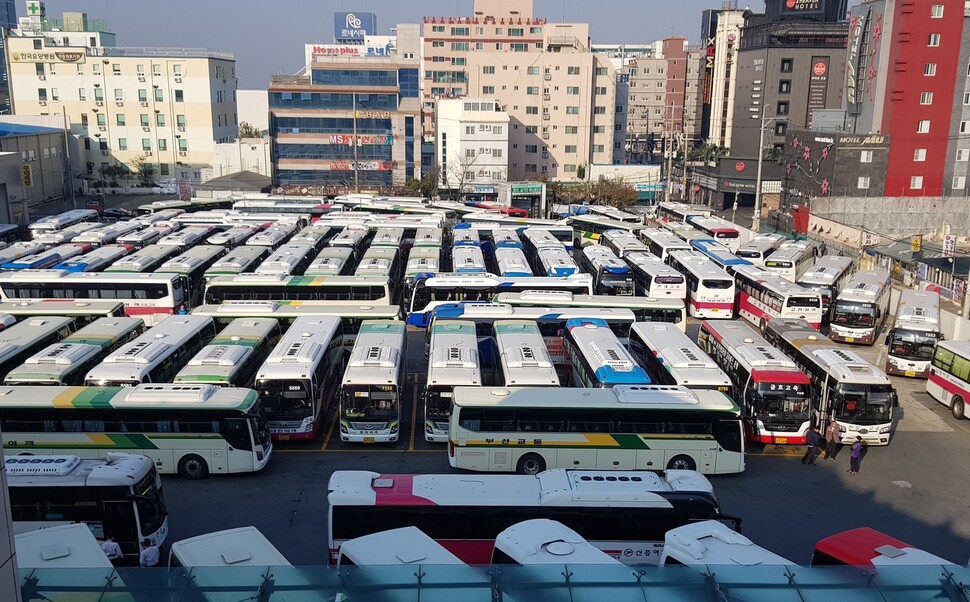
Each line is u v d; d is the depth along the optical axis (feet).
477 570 43.65
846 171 245.65
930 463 87.04
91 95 336.90
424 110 352.69
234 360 88.69
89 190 335.67
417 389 105.91
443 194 325.21
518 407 78.95
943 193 247.50
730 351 97.66
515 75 355.15
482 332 110.63
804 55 317.42
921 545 69.21
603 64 361.51
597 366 89.04
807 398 88.07
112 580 42.14
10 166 232.12
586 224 215.10
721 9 420.36
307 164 344.28
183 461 78.64
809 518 73.67
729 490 79.51
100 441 77.20
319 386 90.12
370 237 187.21
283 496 75.87
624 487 61.11
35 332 101.40
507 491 60.70
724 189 319.27
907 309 120.98
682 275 141.38
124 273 131.54
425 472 81.51
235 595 41.93
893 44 241.55
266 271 134.72
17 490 60.39
